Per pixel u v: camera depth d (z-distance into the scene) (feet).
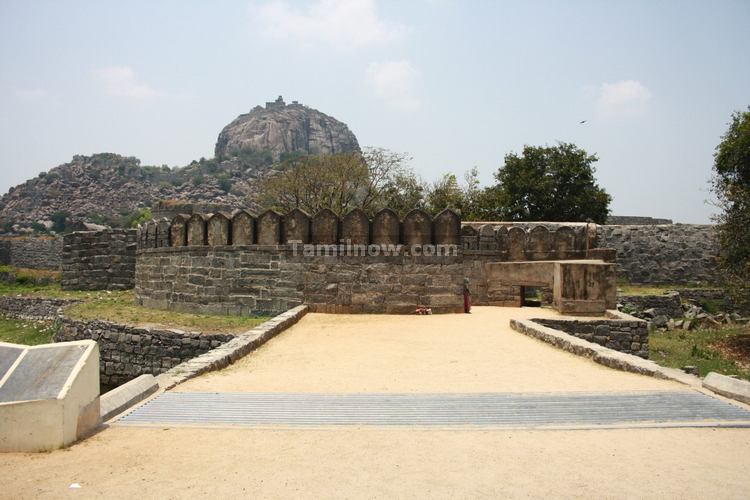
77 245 104.94
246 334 41.96
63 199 523.29
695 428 21.77
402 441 20.31
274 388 28.53
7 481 16.61
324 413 23.89
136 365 58.65
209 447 19.58
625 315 55.88
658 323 84.17
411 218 60.18
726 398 25.99
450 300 60.08
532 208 155.02
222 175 553.23
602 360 35.29
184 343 55.72
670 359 64.28
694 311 88.99
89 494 15.78
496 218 153.69
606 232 104.32
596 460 18.45
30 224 439.22
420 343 43.06
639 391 27.61
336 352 39.32
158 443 19.97
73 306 80.84
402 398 26.45
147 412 23.82
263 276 62.18
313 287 60.34
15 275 139.33
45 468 17.61
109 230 103.81
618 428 21.79
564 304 58.44
